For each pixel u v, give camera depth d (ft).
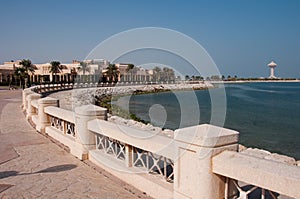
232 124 74.79
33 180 17.02
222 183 11.03
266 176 9.00
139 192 15.15
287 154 44.88
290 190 8.43
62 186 16.10
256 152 30.35
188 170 11.57
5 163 20.29
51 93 104.01
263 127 70.13
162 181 14.60
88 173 18.13
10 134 30.17
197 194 11.10
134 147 16.57
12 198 14.65
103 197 14.62
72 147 22.63
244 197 10.92
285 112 103.96
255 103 139.74
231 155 10.59
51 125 31.09
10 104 66.18
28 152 23.08
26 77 175.83
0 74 188.44
